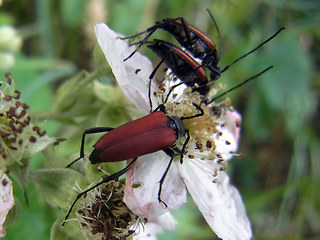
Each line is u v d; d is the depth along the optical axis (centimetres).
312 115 11
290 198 10
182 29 5
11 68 7
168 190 5
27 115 5
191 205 8
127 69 5
